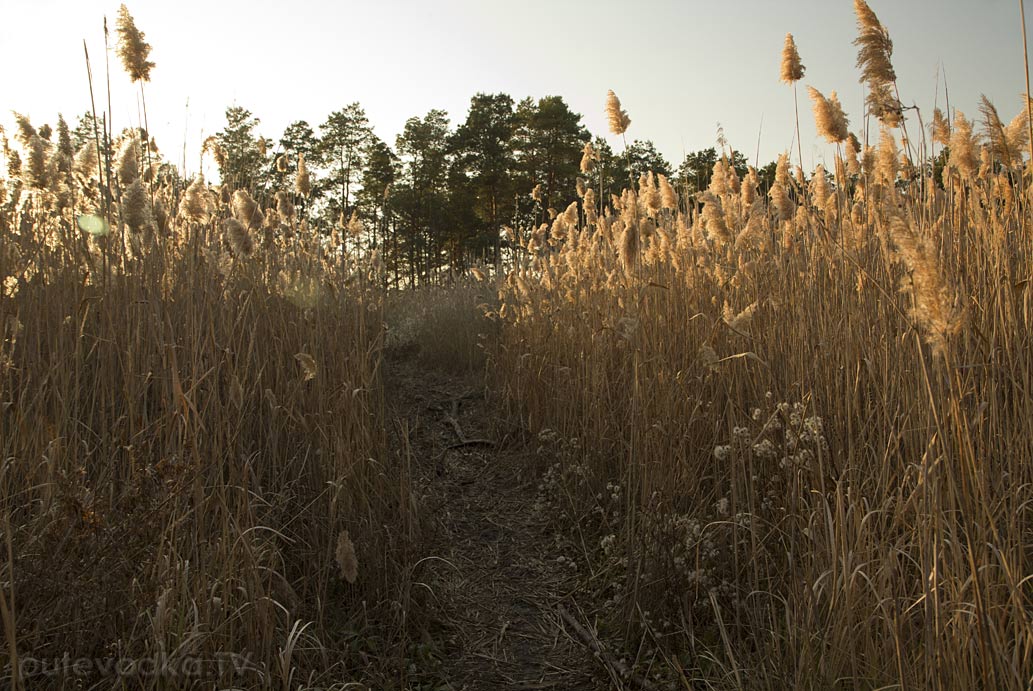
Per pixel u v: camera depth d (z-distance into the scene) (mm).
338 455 3742
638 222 5164
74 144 4734
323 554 3510
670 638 3213
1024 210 3293
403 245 31672
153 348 3477
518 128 33062
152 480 2764
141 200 3336
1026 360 2730
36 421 2955
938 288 1785
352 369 4516
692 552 3398
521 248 10070
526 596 3938
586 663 3271
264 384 4176
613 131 5801
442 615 3658
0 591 1949
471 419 7184
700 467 3859
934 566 1990
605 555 4133
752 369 3918
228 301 3945
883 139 3152
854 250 3654
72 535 2432
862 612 2520
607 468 4801
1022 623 2010
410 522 3912
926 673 2084
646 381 3971
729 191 5066
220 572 2721
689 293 4539
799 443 3061
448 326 10023
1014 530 2246
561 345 6141
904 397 2742
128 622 2482
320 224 6469
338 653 3033
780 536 3281
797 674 2373
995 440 2588
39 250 3844
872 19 2971
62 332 3266
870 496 2928
